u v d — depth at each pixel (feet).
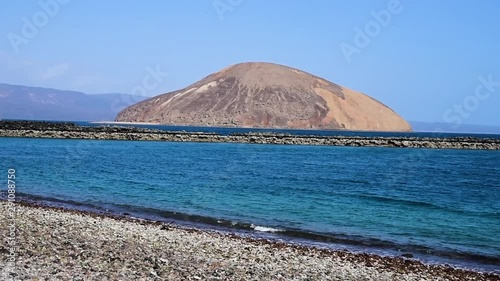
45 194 104.78
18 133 340.80
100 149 266.98
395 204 109.50
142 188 120.06
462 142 407.23
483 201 121.80
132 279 38.83
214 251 53.57
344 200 112.16
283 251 56.85
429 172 198.90
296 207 98.17
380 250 63.98
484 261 60.75
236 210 92.17
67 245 50.26
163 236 60.70
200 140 368.07
